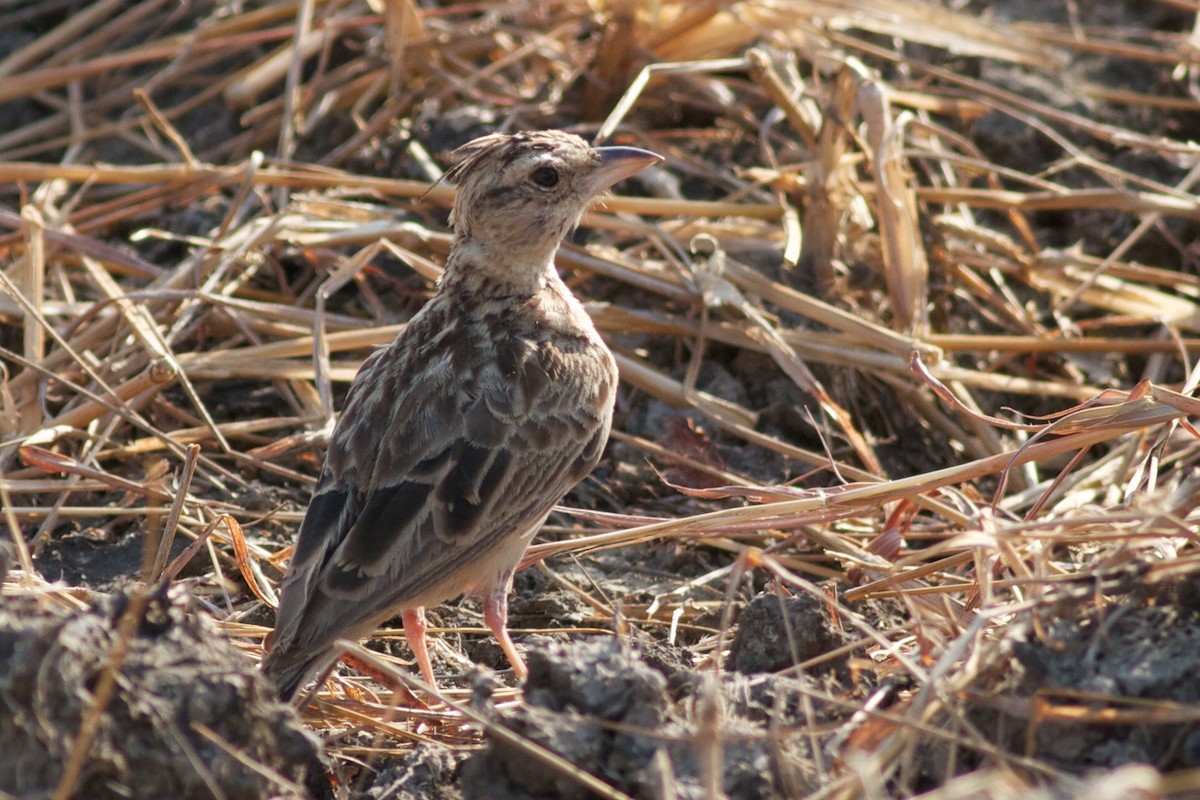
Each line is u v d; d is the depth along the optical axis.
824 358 12.40
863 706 7.51
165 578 8.12
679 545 11.03
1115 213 14.53
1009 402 12.83
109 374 11.98
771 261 13.43
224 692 6.92
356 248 13.49
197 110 16.73
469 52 16.25
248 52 17.19
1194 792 6.63
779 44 15.20
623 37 15.00
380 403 8.94
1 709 6.66
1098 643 7.30
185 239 13.39
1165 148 14.18
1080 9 17.95
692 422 12.04
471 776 7.35
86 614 7.07
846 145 14.46
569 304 9.87
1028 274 13.60
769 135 15.10
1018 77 16.44
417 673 9.45
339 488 8.65
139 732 6.75
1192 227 14.38
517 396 9.05
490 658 9.80
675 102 15.42
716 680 7.51
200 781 6.74
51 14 18.20
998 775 6.18
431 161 14.75
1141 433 11.39
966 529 9.92
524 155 9.45
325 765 7.55
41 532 10.55
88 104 16.83
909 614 9.35
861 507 9.70
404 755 8.15
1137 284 13.96
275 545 10.64
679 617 10.02
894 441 12.20
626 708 7.28
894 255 12.68
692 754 7.16
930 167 14.87
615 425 12.21
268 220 13.42
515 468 8.90
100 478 10.56
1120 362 13.27
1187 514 9.03
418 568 8.38
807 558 10.58
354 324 12.70
